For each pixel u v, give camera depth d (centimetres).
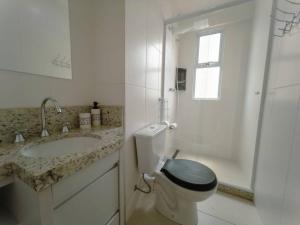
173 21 171
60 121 99
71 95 105
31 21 79
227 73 221
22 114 78
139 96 129
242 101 212
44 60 87
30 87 81
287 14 96
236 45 211
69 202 59
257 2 164
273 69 115
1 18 68
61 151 86
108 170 83
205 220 121
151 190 150
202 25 195
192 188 101
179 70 238
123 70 106
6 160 55
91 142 93
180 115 252
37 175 44
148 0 133
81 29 108
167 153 217
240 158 202
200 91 242
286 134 86
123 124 111
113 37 107
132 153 122
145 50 133
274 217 95
